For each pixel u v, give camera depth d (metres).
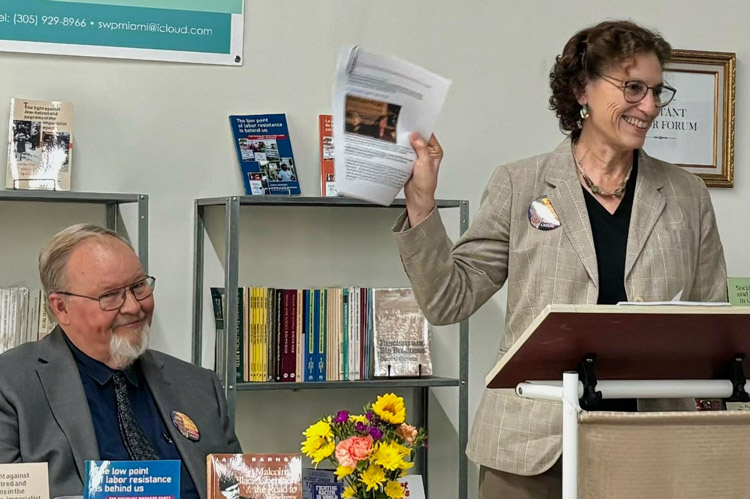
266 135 3.26
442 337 3.50
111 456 2.18
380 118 1.96
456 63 3.52
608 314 1.38
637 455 1.42
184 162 3.24
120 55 3.18
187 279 3.25
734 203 3.76
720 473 1.43
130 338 2.24
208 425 2.35
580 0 3.64
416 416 3.47
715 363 1.62
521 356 1.49
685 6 3.75
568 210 2.18
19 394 2.14
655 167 2.26
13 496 1.59
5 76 3.08
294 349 3.13
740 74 3.78
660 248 2.17
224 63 3.27
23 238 3.09
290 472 1.70
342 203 3.14
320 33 3.38
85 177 3.15
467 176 3.53
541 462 2.11
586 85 2.19
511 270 2.24
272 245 3.35
